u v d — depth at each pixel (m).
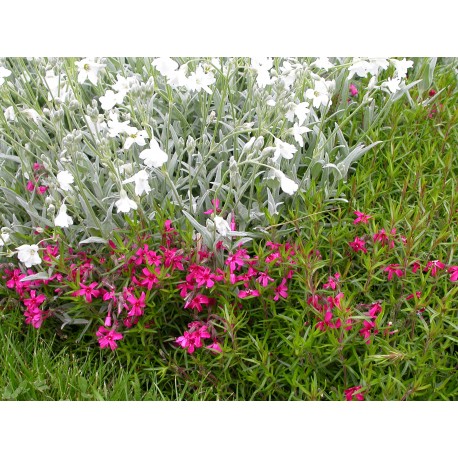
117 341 0.47
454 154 0.56
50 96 0.53
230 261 0.44
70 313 0.49
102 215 0.51
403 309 0.42
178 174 0.51
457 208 0.47
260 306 0.46
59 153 0.49
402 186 0.53
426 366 0.41
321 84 0.49
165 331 0.48
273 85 0.53
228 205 0.50
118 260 0.45
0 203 0.50
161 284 0.44
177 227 0.47
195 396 0.43
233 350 0.42
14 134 0.54
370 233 0.45
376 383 0.40
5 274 0.51
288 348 0.43
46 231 0.48
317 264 0.41
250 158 0.43
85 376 0.46
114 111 0.50
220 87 0.56
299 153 0.52
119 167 0.46
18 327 0.48
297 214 0.46
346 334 0.40
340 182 0.50
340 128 0.55
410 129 0.58
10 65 0.60
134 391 0.44
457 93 0.62
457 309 0.41
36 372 0.44
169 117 0.48
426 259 0.45
